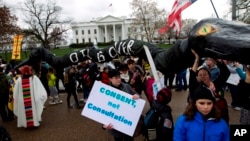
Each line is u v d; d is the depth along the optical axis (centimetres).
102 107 369
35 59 858
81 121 719
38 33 5788
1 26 4375
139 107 364
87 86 934
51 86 975
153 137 326
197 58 359
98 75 902
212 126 249
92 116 371
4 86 743
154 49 572
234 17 872
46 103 1002
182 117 261
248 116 347
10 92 760
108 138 570
